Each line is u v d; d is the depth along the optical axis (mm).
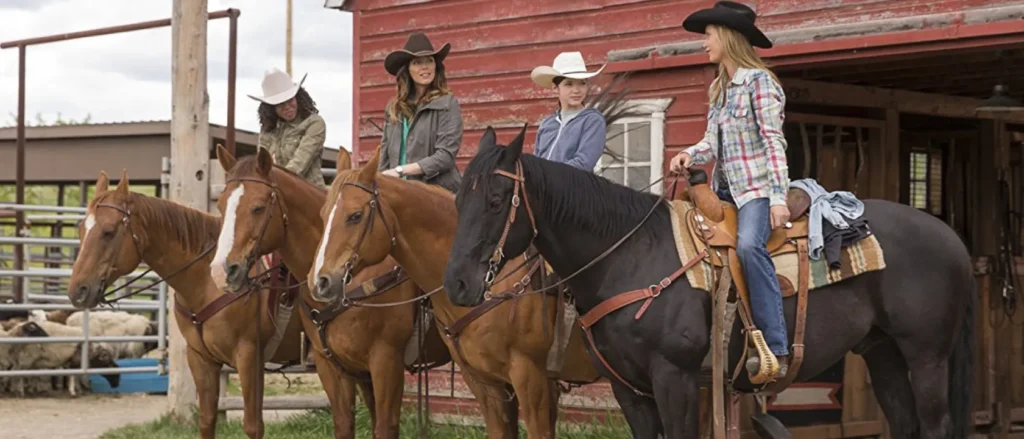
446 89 7715
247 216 7078
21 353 14297
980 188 11102
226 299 7871
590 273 5871
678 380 5746
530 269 6598
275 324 7984
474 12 11234
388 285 7238
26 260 16141
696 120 9516
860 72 9359
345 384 7719
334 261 6352
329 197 6531
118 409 13266
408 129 7730
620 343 5812
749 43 6020
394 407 7379
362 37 11992
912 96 10312
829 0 8828
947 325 6207
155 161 20234
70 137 20750
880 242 6176
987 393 10703
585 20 10469
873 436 9922
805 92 9516
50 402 13789
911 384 6527
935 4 8250
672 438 5754
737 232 5875
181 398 11398
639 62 9734
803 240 6051
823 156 10016
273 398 11375
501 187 5559
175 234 7973
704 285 5758
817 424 9648
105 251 7773
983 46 7645
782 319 5816
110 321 15242
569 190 5762
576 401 10016
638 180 9883
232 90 12031
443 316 6895
